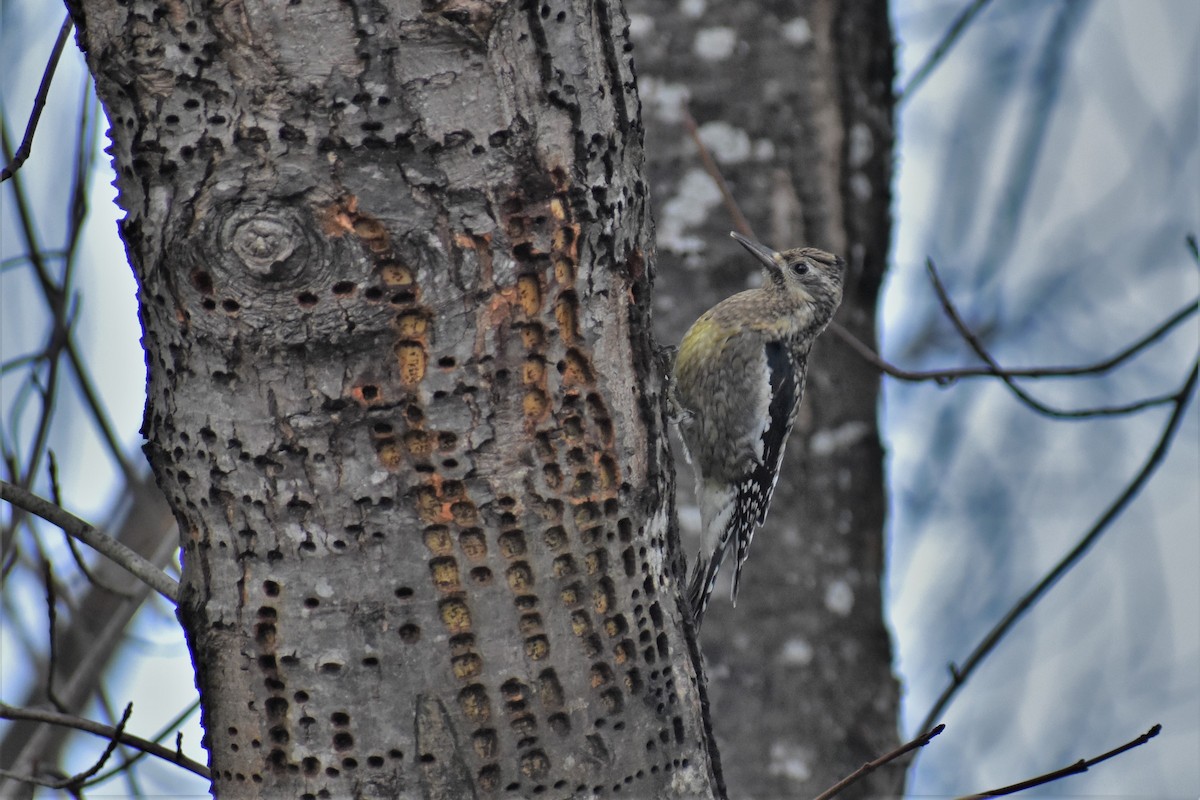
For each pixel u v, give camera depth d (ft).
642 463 19.61
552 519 18.57
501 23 17.76
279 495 17.92
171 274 17.56
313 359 17.62
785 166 38.55
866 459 40.14
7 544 28.78
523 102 17.99
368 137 17.30
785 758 37.68
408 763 18.07
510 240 17.97
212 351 17.70
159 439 18.51
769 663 38.32
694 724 20.15
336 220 17.31
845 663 38.83
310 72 17.20
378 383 17.72
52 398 27.22
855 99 39.47
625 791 18.90
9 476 27.35
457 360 17.89
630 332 19.63
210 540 18.34
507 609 18.31
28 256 27.81
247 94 17.21
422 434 17.99
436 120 17.47
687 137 38.34
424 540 18.04
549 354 18.40
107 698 26.96
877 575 40.27
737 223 36.63
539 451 18.44
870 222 39.96
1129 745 18.47
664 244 38.52
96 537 19.11
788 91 38.60
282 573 18.06
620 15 19.60
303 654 18.07
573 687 18.61
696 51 38.37
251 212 17.17
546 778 18.40
